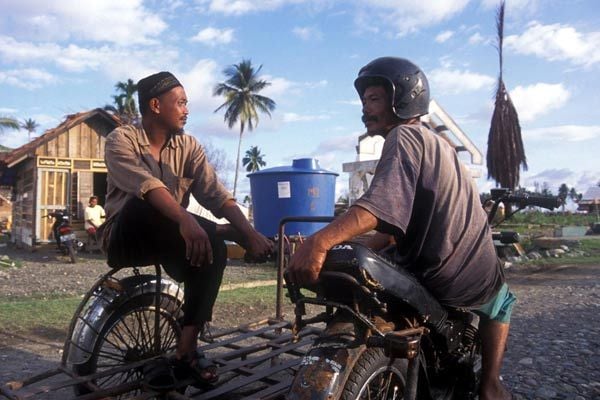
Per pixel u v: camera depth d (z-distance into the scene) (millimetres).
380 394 2271
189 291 2998
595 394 3951
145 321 3307
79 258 14031
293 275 2057
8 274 10703
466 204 2420
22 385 2771
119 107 45406
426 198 2287
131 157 2971
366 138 16297
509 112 15344
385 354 2125
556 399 3848
